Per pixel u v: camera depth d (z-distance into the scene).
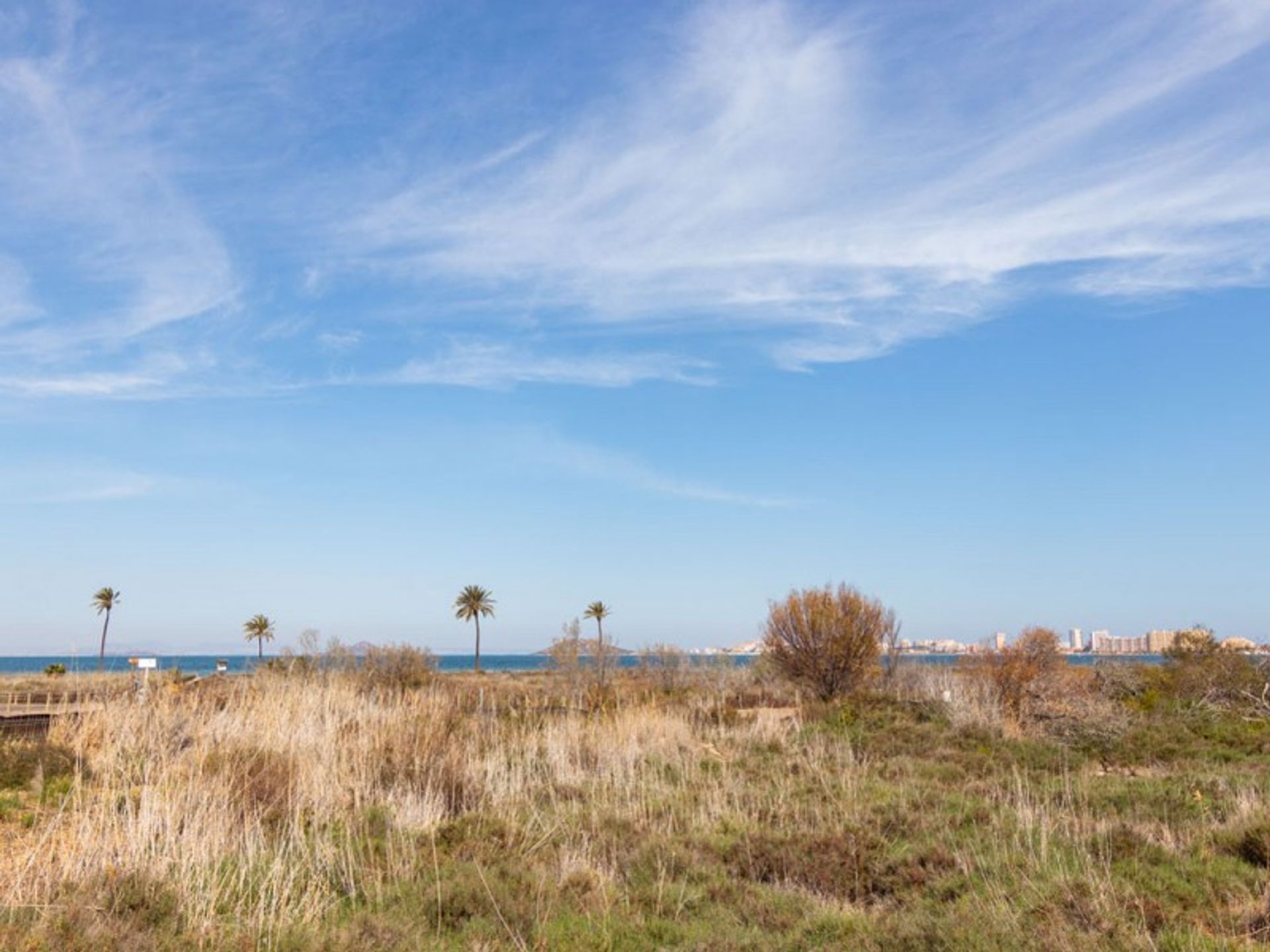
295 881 8.05
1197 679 22.94
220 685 20.47
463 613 84.44
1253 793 11.41
